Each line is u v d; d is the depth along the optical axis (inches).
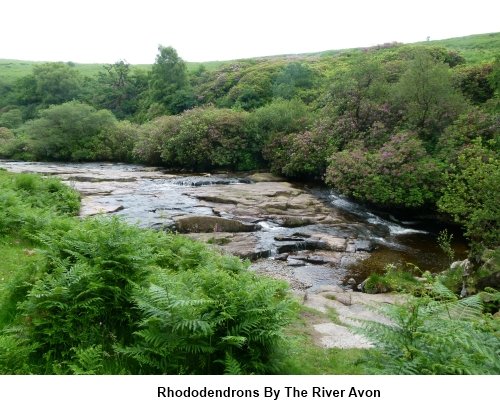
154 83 2058.3
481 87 1065.5
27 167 1107.9
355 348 249.0
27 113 2346.2
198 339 168.6
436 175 681.6
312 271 480.4
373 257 533.0
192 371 169.3
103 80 2539.4
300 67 1734.7
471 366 144.1
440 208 462.3
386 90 928.9
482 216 393.4
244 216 674.2
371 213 773.9
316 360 219.5
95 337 179.6
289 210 730.2
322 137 1018.7
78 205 619.5
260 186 919.7
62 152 1449.3
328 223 684.7
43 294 178.9
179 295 175.0
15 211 398.0
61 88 2354.8
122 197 753.6
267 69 1918.1
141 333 163.6
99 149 1460.4
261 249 530.9
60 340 173.0
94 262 211.5
